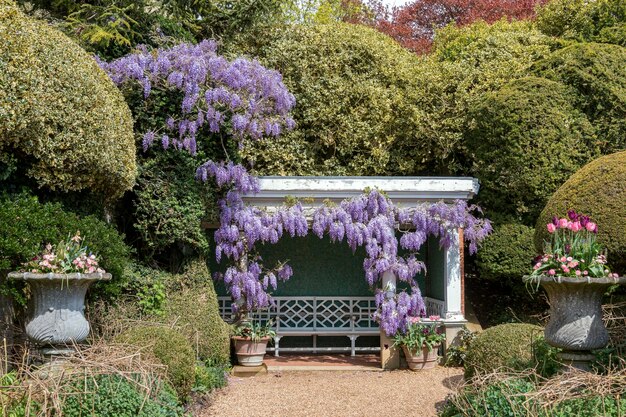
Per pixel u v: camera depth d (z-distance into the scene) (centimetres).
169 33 1212
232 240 1005
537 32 1423
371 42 1455
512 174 1105
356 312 1176
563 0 1459
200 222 1023
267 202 1051
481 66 1316
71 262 639
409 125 1328
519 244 1093
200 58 988
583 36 1369
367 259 1016
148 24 1177
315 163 1410
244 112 1013
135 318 881
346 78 1413
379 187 1032
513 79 1236
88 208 852
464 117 1273
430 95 1309
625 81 1118
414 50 2211
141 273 973
